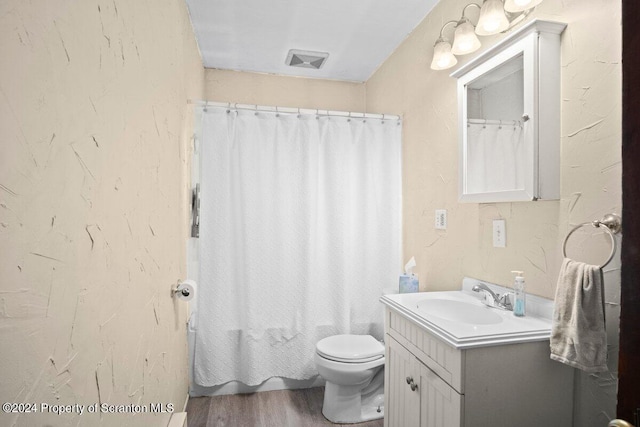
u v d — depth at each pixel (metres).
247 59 2.93
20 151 0.52
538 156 1.29
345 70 3.15
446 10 2.05
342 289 2.53
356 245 2.63
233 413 2.17
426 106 2.27
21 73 0.52
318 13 2.27
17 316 0.51
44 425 0.58
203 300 2.35
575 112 1.26
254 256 2.40
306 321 2.46
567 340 1.12
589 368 1.07
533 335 1.22
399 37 2.56
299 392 2.45
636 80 0.66
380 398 2.28
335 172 2.54
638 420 0.65
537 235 1.43
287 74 3.24
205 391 2.38
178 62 1.78
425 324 1.36
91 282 0.76
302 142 2.49
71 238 0.67
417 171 2.39
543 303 1.38
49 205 0.60
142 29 1.12
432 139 2.20
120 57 0.93
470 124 1.67
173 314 1.67
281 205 2.44
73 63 0.68
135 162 1.06
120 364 0.94
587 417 1.21
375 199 2.63
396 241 2.62
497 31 1.48
